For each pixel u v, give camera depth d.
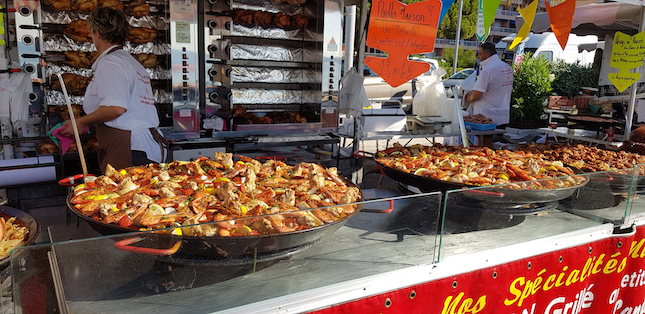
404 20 2.65
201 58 3.93
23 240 1.46
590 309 2.26
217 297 1.31
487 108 5.98
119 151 2.74
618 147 3.75
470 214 1.72
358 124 4.18
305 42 4.39
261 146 3.75
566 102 6.76
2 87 3.18
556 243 1.97
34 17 3.21
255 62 4.21
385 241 1.59
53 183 3.05
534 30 5.85
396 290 1.58
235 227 1.28
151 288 1.24
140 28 3.77
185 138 3.71
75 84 3.58
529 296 1.95
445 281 1.68
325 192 1.76
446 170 2.29
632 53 4.05
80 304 1.16
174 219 1.40
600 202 2.12
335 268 1.52
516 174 2.24
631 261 2.36
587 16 5.15
